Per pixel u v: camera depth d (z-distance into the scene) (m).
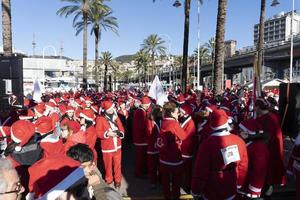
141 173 9.77
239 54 77.50
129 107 15.83
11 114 8.01
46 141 5.38
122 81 128.75
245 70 90.69
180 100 14.11
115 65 96.25
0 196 2.47
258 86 8.75
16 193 2.55
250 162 5.80
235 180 5.08
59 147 5.47
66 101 17.42
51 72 96.50
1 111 8.01
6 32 14.80
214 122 5.09
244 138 5.86
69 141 6.55
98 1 41.91
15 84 8.89
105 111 8.79
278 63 69.31
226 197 5.02
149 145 8.79
